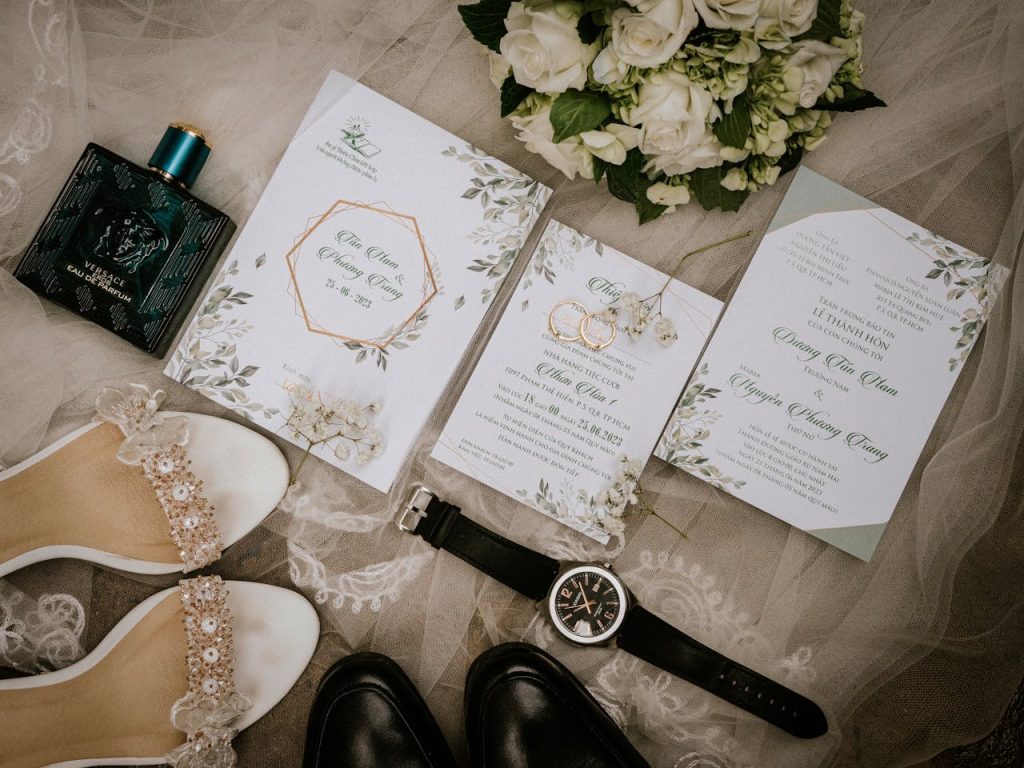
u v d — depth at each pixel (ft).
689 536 2.71
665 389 2.65
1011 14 2.60
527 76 2.10
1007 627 2.72
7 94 2.60
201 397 2.70
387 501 2.68
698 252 2.67
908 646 2.70
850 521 2.67
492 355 2.63
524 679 2.64
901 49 2.65
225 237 2.57
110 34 2.63
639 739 2.72
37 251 2.50
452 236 2.63
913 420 2.67
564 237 2.64
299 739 2.70
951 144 2.67
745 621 2.70
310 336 2.62
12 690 2.51
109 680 2.57
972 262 2.67
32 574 2.67
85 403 2.67
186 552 2.54
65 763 2.54
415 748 2.60
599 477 2.64
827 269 2.67
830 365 2.67
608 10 2.00
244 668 2.61
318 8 2.63
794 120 2.34
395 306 2.63
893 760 2.73
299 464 2.68
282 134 2.65
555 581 2.62
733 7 1.94
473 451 2.64
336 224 2.62
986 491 2.69
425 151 2.62
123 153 2.65
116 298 2.51
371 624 2.69
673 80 2.09
